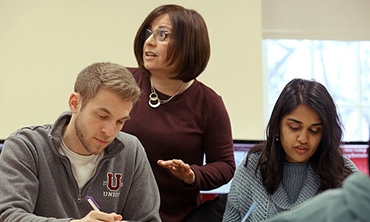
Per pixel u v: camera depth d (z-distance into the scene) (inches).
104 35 129.8
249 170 82.7
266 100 144.8
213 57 132.1
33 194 70.6
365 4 148.4
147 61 87.8
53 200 71.8
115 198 75.3
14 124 126.4
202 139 92.0
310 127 78.9
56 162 72.9
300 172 80.9
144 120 88.8
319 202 39.7
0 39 127.6
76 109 70.6
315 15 147.5
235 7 133.8
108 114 68.3
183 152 89.4
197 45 87.1
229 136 93.4
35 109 127.0
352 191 37.4
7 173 70.4
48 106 127.3
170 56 86.1
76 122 70.6
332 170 79.8
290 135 79.2
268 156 81.2
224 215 83.2
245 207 81.4
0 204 68.2
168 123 89.4
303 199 79.0
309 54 147.5
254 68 133.4
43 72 127.8
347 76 148.6
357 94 148.7
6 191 69.1
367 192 36.8
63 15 129.1
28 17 128.4
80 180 73.7
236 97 132.2
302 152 79.5
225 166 91.1
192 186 87.2
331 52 148.5
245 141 112.7
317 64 147.6
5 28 127.8
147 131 88.4
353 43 148.6
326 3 147.9
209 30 132.7
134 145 78.7
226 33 133.1
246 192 81.6
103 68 69.8
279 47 146.6
